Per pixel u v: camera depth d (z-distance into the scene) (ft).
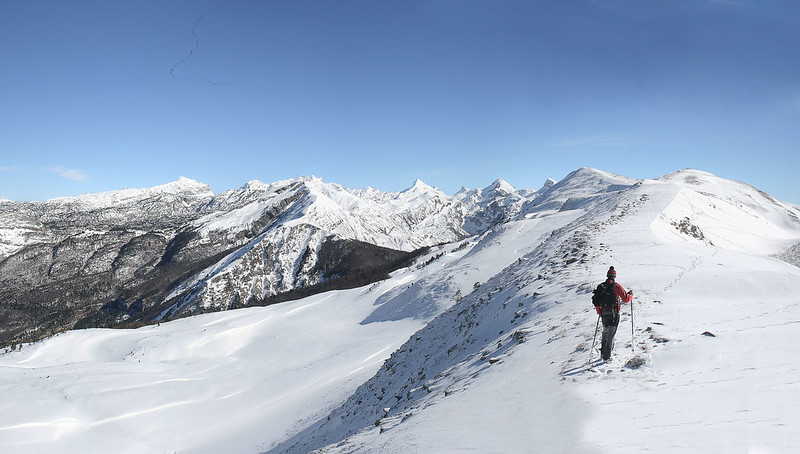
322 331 255.70
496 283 125.70
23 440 131.64
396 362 104.06
